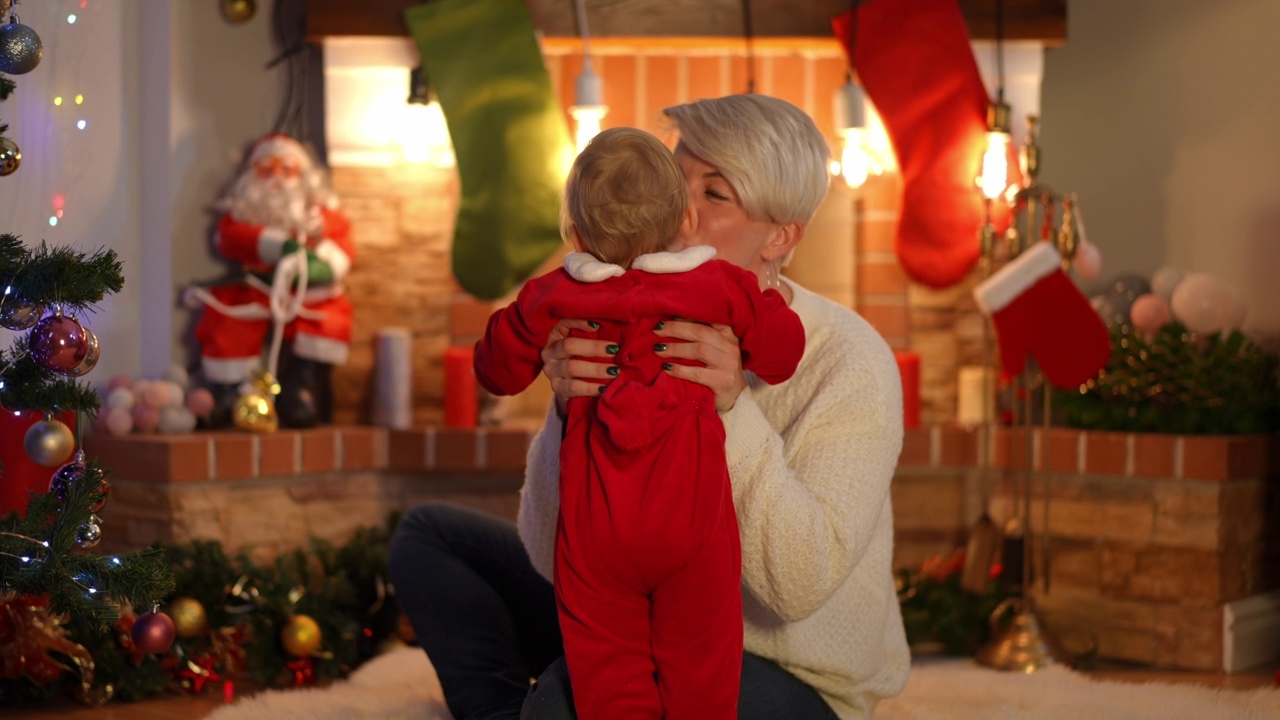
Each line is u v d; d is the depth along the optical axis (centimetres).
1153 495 316
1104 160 382
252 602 293
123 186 340
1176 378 319
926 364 361
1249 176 357
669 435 154
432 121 356
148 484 312
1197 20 365
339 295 352
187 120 347
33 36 203
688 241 174
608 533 151
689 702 149
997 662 300
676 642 150
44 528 194
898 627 193
